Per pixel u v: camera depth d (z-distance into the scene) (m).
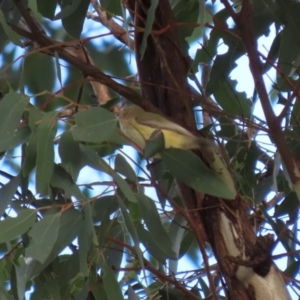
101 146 4.73
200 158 4.43
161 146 4.20
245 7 4.35
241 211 4.39
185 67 4.97
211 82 5.46
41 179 3.90
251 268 4.18
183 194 4.55
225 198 4.12
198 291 5.53
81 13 4.88
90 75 4.57
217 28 4.75
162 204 5.03
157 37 4.90
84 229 4.05
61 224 4.04
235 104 5.70
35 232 3.88
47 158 3.92
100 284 4.65
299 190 4.30
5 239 3.95
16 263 4.74
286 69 5.23
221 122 5.74
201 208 4.35
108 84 4.55
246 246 4.25
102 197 4.57
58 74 4.28
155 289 5.75
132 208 5.39
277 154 5.05
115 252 5.08
